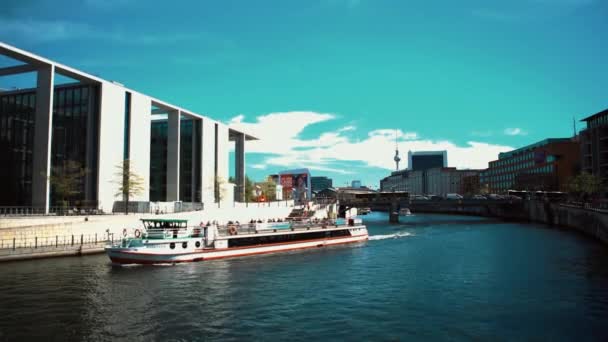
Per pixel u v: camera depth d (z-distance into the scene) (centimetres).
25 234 4125
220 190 8706
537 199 11238
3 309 2478
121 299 2745
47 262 3922
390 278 3475
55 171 5472
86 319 2328
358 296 2875
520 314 2455
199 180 8375
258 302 2709
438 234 7438
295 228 5562
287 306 2620
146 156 6944
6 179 6088
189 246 4341
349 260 4444
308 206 10006
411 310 2539
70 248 4281
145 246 4044
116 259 3891
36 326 2205
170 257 4138
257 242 4956
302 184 14838
